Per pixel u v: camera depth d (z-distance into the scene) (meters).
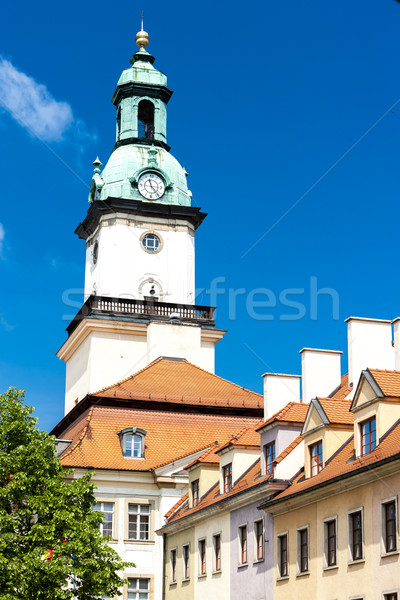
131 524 65.44
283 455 50.31
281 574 49.03
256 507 52.03
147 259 90.62
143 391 73.00
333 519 44.78
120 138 95.81
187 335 83.94
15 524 51.41
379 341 52.97
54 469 54.38
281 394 57.28
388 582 40.47
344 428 47.59
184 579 60.34
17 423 54.59
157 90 96.06
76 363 90.81
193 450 69.00
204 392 74.56
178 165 94.81
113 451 67.69
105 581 51.97
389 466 40.53
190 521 59.50
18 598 48.94
